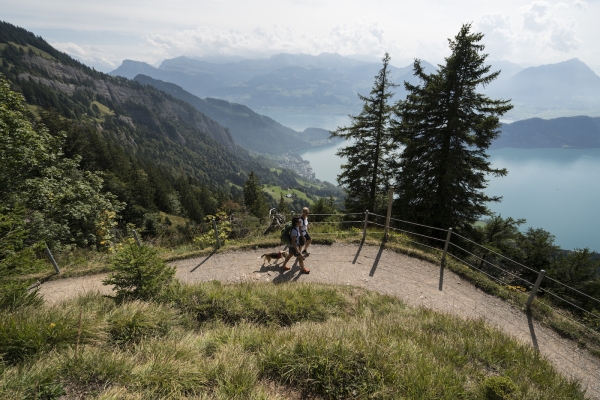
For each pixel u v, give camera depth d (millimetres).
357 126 18672
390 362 3961
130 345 4234
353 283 8172
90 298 6230
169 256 9977
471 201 15375
